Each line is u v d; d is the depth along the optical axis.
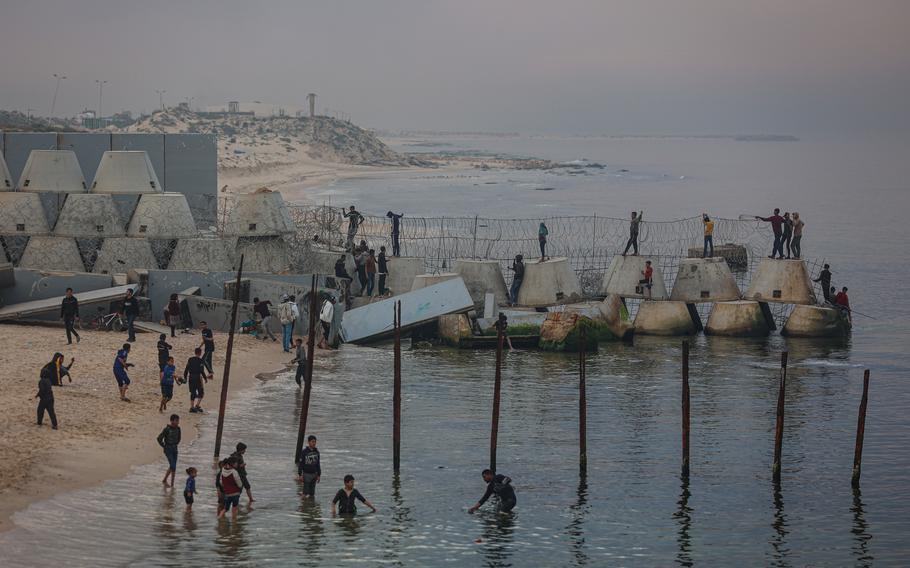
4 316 54.91
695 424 45.47
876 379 54.69
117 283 58.34
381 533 31.33
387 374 51.91
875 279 97.50
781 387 37.78
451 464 38.28
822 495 37.03
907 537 33.38
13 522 28.88
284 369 50.91
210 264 62.47
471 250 97.94
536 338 60.41
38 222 63.44
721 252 81.94
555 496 35.66
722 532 33.22
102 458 34.78
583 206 192.50
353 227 71.38
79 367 45.91
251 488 34.31
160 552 28.28
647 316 66.44
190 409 42.06
